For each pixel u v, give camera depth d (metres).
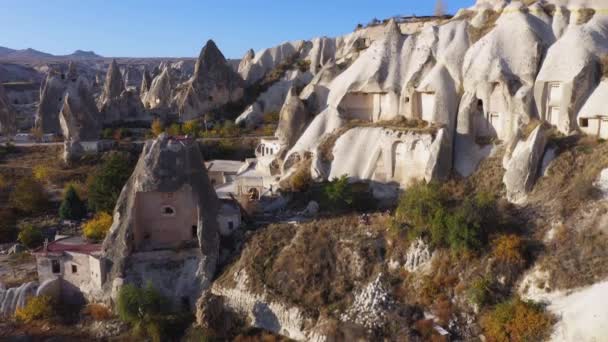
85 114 70.12
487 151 45.47
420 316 32.69
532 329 29.00
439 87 48.53
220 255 41.31
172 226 41.78
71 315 39.47
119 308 37.03
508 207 38.84
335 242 38.16
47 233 50.38
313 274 36.66
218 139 74.44
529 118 44.78
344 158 50.22
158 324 36.00
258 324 36.16
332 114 54.31
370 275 35.81
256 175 55.75
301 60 93.88
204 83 86.88
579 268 30.97
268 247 39.78
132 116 84.75
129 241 40.09
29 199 54.66
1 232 51.34
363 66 55.53
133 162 67.31
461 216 34.59
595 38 44.91
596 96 41.72
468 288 32.62
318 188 48.78
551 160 40.06
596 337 26.83
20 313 38.56
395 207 44.44
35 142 75.44
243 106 88.69
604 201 34.03
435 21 62.19
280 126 57.41
